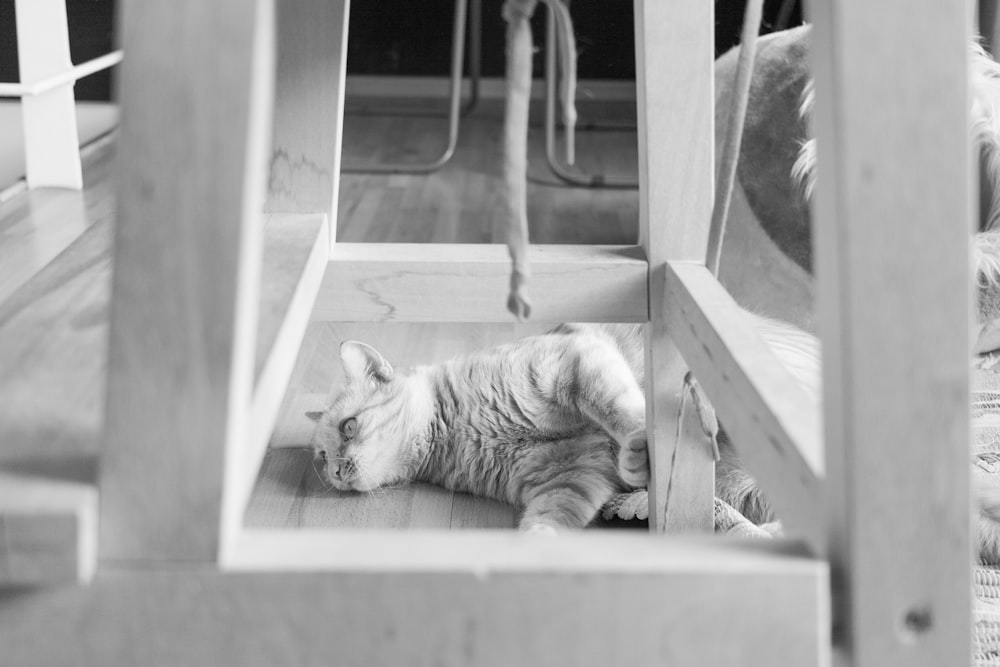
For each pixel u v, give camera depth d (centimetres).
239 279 47
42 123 238
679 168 98
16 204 229
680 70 96
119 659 49
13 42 304
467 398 157
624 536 54
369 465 151
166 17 46
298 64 99
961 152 49
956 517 51
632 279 101
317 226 96
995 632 98
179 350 48
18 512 46
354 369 163
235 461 50
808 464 56
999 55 183
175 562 49
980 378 148
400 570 49
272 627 49
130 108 46
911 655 51
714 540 53
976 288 147
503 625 50
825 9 50
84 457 51
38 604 49
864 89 48
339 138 103
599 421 148
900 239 49
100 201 232
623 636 50
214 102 46
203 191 47
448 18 402
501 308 103
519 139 48
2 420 55
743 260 162
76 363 61
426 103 406
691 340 85
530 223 262
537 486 151
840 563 52
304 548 51
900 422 50
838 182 49
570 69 51
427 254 104
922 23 48
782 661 50
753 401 66
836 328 50
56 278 76
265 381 61
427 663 50
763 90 163
